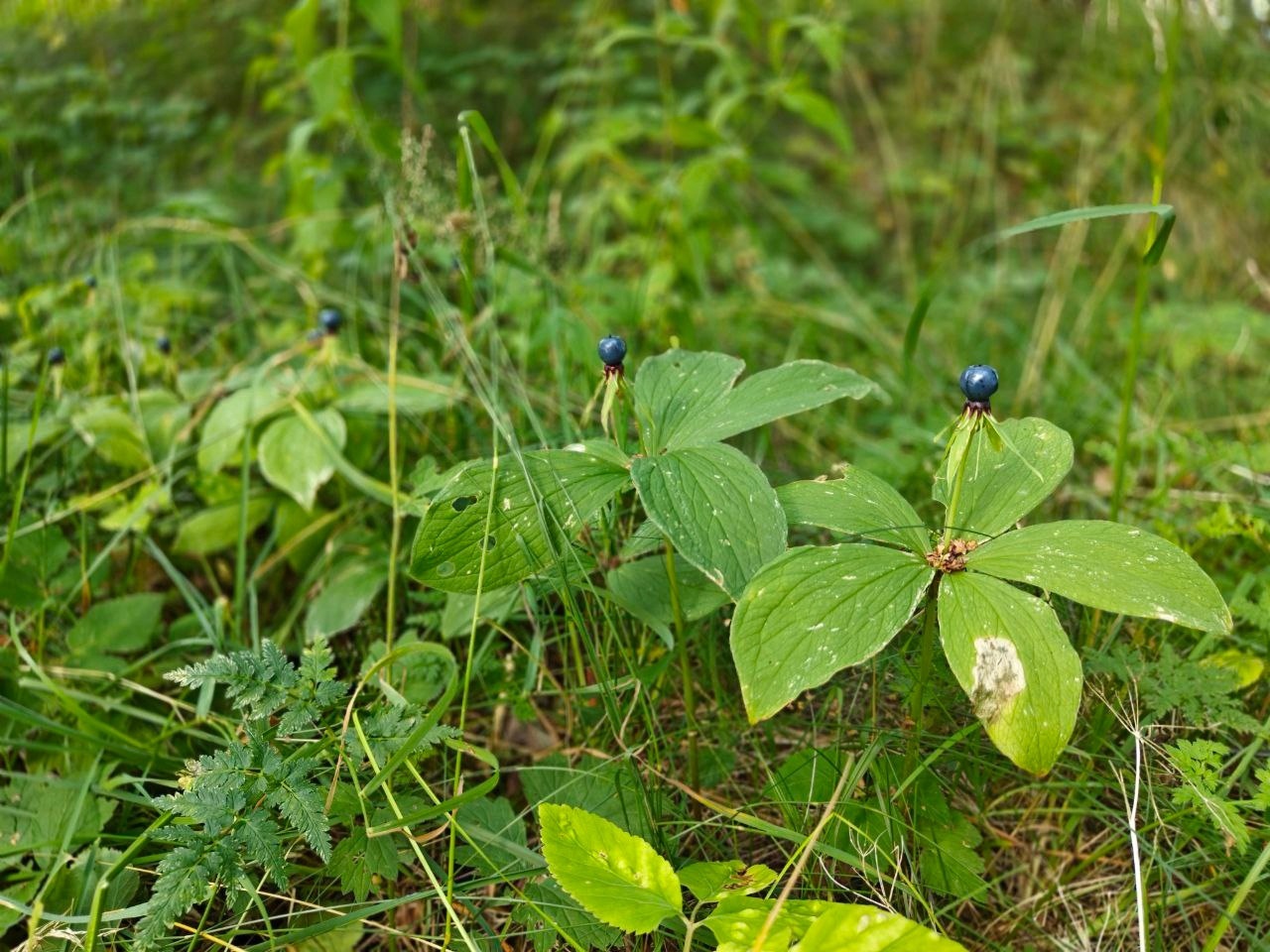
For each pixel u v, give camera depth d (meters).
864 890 0.46
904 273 1.22
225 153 1.19
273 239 1.07
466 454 0.68
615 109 1.19
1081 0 1.52
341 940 0.45
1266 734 0.45
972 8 1.54
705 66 1.41
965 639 0.38
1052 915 0.48
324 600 0.60
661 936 0.43
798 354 0.95
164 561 0.60
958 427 0.39
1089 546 0.39
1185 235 1.17
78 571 0.62
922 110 1.43
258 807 0.42
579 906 0.44
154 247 1.01
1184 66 1.23
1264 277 1.10
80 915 0.44
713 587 0.49
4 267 0.85
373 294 0.93
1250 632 0.56
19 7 1.24
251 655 0.45
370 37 1.30
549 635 0.57
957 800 0.50
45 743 0.53
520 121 1.31
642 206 0.94
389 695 0.48
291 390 0.67
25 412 0.69
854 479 0.43
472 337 0.73
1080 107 1.39
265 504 0.65
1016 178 1.35
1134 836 0.42
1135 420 0.83
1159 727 0.47
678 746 0.52
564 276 0.83
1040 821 0.50
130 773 0.52
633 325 0.84
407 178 0.67
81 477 0.68
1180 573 0.37
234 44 1.35
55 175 1.09
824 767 0.48
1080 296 1.09
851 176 1.40
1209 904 0.46
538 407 0.72
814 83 1.46
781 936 0.38
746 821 0.44
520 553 0.42
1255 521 0.58
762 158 1.39
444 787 0.50
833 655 0.37
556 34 1.40
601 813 0.48
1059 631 0.37
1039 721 0.36
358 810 0.45
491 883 0.45
